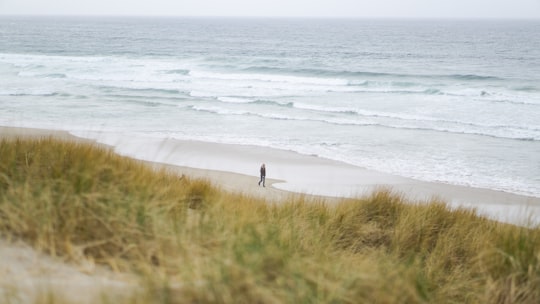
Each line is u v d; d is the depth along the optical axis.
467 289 5.12
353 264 4.71
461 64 87.25
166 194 5.99
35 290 3.25
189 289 3.42
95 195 4.64
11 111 37.03
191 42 142.75
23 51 93.12
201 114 39.19
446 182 23.59
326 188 21.92
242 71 67.50
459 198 21.00
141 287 3.47
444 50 122.88
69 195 4.69
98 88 49.59
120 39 148.25
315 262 4.36
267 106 43.16
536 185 23.27
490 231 6.96
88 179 5.11
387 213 7.85
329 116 39.22
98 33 181.38
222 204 6.57
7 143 6.84
